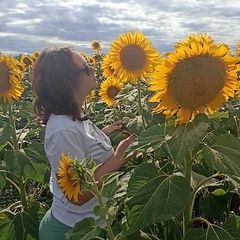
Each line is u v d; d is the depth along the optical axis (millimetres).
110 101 2025
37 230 1431
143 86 1775
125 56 1571
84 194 961
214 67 763
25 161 1439
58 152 1011
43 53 1072
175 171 1217
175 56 762
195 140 737
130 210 809
